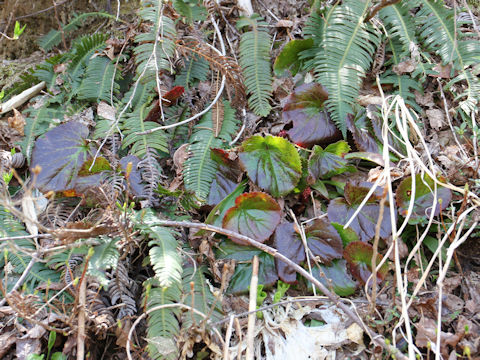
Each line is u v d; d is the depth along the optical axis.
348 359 0.48
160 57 0.58
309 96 0.59
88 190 0.52
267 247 0.50
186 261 0.52
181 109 0.62
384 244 0.54
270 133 0.62
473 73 0.62
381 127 0.59
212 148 0.55
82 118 0.61
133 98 0.62
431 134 0.61
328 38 0.62
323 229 0.53
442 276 0.47
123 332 0.47
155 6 0.60
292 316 0.50
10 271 0.49
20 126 0.59
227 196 0.56
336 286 0.52
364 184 0.54
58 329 0.44
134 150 0.57
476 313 0.49
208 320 0.47
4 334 0.46
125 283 0.49
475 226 0.53
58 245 0.48
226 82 0.62
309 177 0.56
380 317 0.49
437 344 0.44
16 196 0.55
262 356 0.49
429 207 0.53
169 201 0.55
